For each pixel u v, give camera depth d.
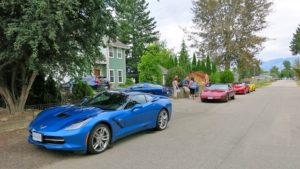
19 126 8.11
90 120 5.53
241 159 5.18
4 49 8.39
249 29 39.47
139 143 6.40
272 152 5.62
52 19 7.28
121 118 6.26
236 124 8.88
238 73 44.19
